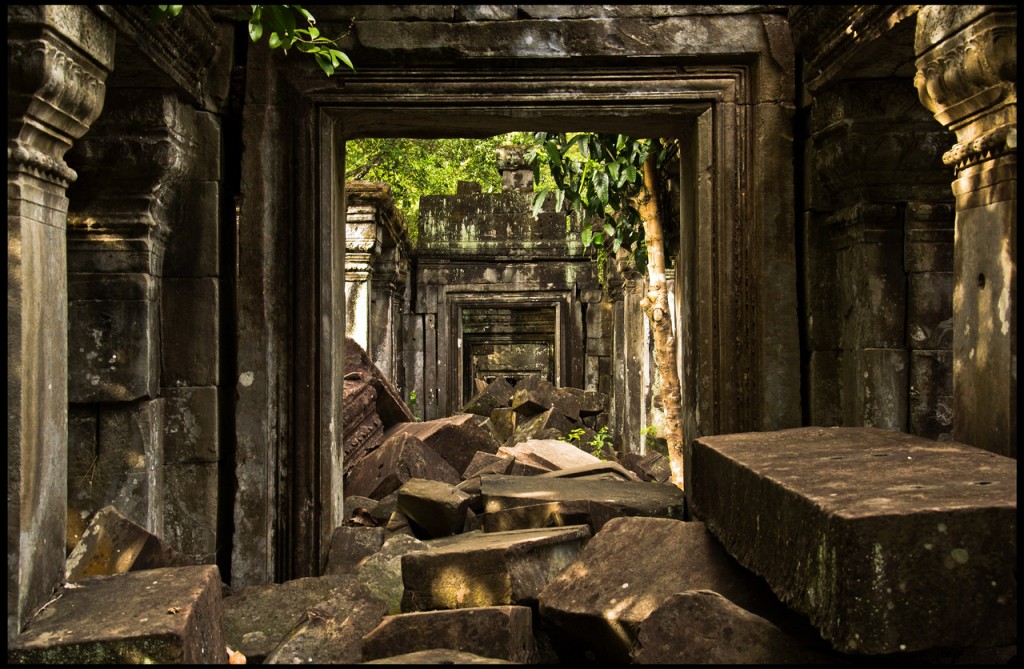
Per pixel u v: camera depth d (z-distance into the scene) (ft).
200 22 15.07
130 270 15.25
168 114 15.05
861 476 9.88
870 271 15.94
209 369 16.38
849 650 7.93
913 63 14.73
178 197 16.42
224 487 16.88
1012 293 10.75
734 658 9.56
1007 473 9.57
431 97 16.85
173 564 12.63
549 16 16.70
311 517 16.79
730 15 16.87
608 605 11.87
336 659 12.08
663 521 13.32
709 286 17.25
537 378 46.14
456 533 17.92
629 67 16.97
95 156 14.79
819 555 8.59
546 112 17.10
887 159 15.62
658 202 25.43
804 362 17.54
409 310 53.21
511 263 53.21
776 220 17.04
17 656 9.12
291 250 16.85
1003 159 10.93
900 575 7.95
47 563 10.35
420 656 10.44
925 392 15.80
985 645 7.97
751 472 10.85
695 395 17.65
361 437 26.99
